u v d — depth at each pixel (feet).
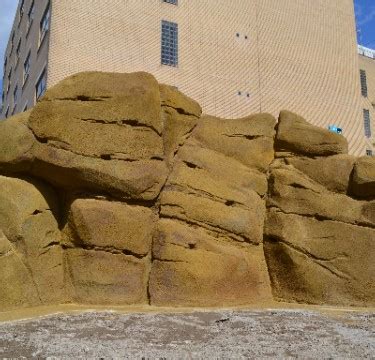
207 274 48.39
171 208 50.52
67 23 75.41
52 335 31.89
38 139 47.14
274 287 53.36
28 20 100.01
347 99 103.60
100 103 49.03
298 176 56.24
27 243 45.19
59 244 48.32
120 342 30.48
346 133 102.12
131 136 49.65
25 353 27.48
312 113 98.68
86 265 46.88
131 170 49.01
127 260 47.98
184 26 86.84
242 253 52.08
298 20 101.40
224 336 33.42
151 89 51.08
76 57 74.90
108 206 48.55
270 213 55.52
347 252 52.65
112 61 77.77
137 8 82.02
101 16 78.33
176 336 32.81
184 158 54.03
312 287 51.60
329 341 33.04
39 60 81.66
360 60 131.03
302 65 99.40
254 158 57.72
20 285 43.70
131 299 46.80
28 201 46.57
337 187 55.67
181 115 54.95
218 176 54.54
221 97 88.22
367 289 51.70
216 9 91.45
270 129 59.62
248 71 92.38
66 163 47.14
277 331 35.76
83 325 35.27
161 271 47.47
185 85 84.58
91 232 47.09
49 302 45.34
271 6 98.68
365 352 30.19
